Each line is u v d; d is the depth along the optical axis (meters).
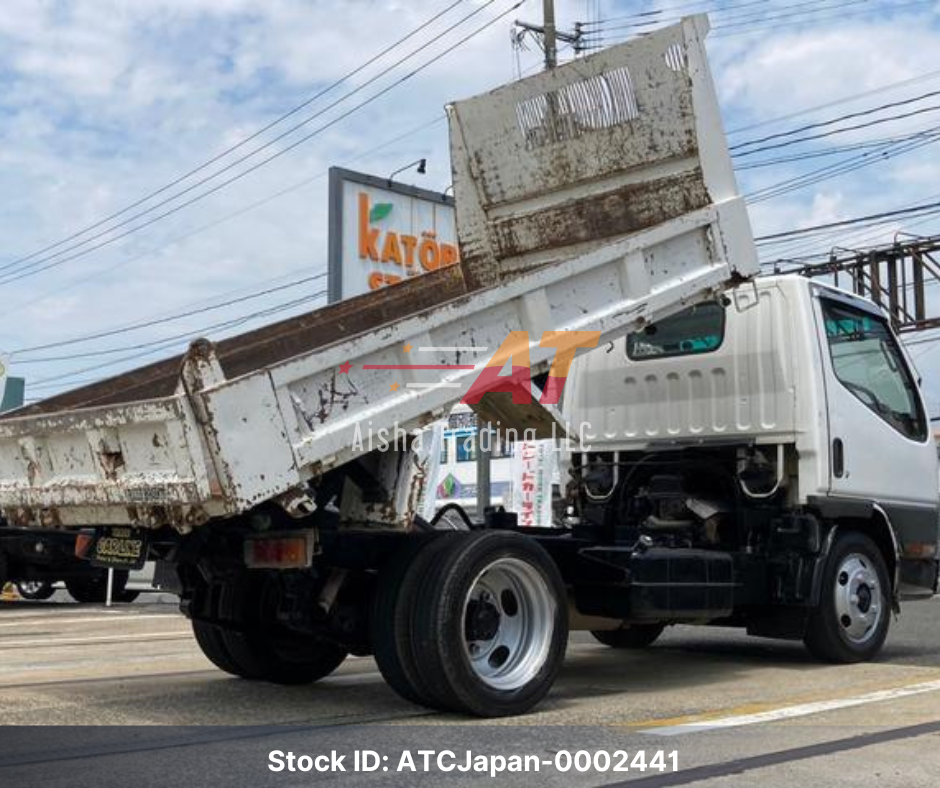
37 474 6.20
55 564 14.73
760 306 8.02
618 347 8.62
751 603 7.55
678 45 7.25
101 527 6.29
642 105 7.46
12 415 6.72
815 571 7.66
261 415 5.14
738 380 8.04
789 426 7.81
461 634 5.66
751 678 7.44
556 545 6.65
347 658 8.79
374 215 17.58
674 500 8.11
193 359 5.02
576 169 7.84
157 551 6.12
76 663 8.55
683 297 6.83
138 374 7.21
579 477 8.66
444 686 5.65
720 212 7.05
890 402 8.61
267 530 5.89
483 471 14.17
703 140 7.18
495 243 8.30
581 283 6.42
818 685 7.07
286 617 6.44
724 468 8.05
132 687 7.14
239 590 6.84
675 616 6.94
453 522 6.93
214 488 4.99
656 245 6.76
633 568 6.69
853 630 8.03
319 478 5.61
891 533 8.27
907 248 23.00
